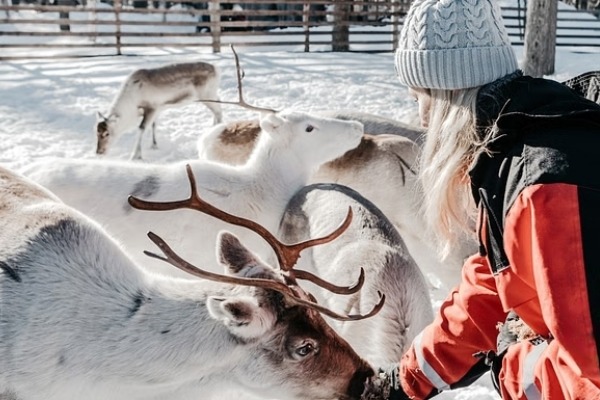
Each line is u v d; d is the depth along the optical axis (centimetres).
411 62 203
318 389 269
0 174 313
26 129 946
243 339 260
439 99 202
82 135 947
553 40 1389
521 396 194
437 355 233
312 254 389
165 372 260
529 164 164
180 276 412
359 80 1343
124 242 404
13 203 291
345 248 372
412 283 350
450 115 196
